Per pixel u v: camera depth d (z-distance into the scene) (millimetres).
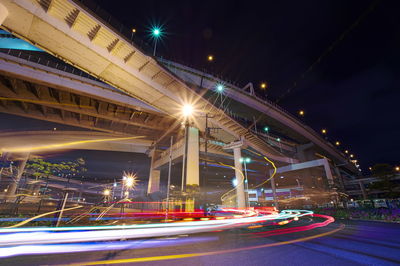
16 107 39375
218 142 46812
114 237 8984
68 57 21531
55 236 8516
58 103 38406
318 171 69000
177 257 5879
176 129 47188
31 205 17906
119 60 22625
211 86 57594
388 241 8148
